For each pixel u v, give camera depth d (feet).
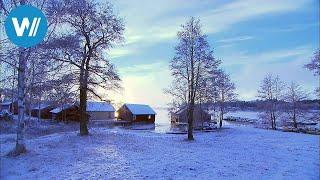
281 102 241.76
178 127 226.79
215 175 56.24
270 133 171.12
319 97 125.29
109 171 56.13
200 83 128.77
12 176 51.55
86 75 100.78
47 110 254.68
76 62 100.63
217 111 217.97
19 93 69.15
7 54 67.67
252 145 112.68
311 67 111.96
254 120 342.23
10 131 127.85
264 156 84.12
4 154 67.72
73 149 77.61
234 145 110.93
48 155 68.49
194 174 56.34
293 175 59.67
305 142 125.70
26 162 61.36
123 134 120.67
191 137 124.77
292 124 253.65
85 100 104.83
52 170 55.83
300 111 237.66
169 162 66.85
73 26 98.84
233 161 72.43
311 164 73.72
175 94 132.05
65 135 105.81
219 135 154.30
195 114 193.26
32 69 87.51
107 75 103.35
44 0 67.87
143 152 79.61
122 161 65.92
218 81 162.61
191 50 128.06
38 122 191.83
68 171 55.31
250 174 58.44
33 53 76.89
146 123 302.25
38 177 51.06
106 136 105.70
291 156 86.22
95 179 50.44
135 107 303.48
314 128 225.35
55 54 92.22
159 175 54.54
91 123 236.63
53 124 183.52
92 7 100.12
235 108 224.33
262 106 247.50
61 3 72.59
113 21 103.81
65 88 99.71
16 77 75.92
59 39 89.71
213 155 81.41
